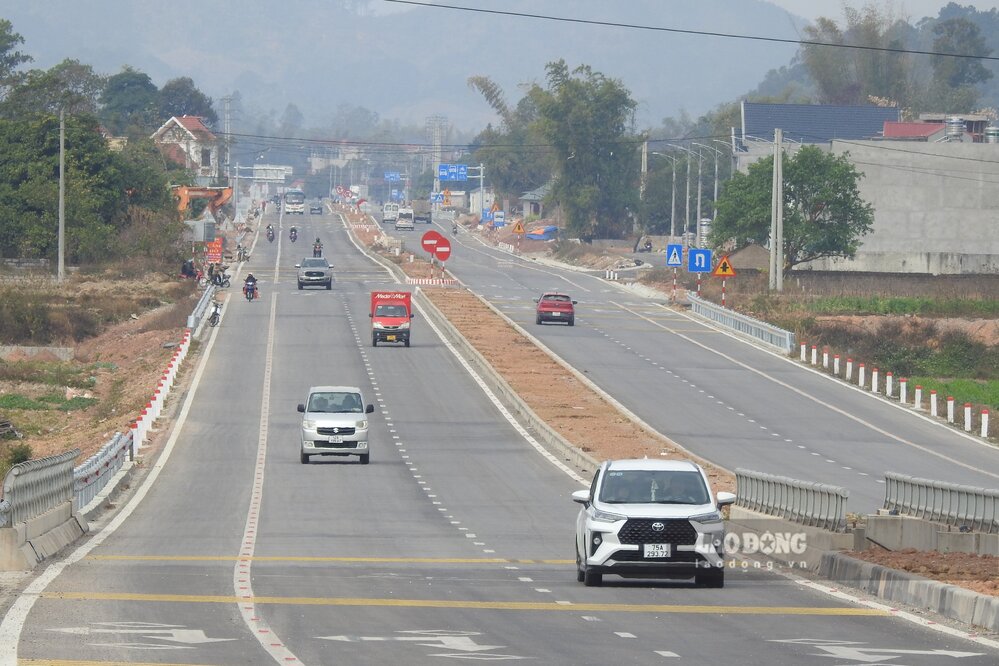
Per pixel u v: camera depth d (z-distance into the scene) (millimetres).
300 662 32344
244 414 115375
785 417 120000
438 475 87750
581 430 105250
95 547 57438
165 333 167750
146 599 42344
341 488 81688
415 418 114000
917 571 46000
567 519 70188
